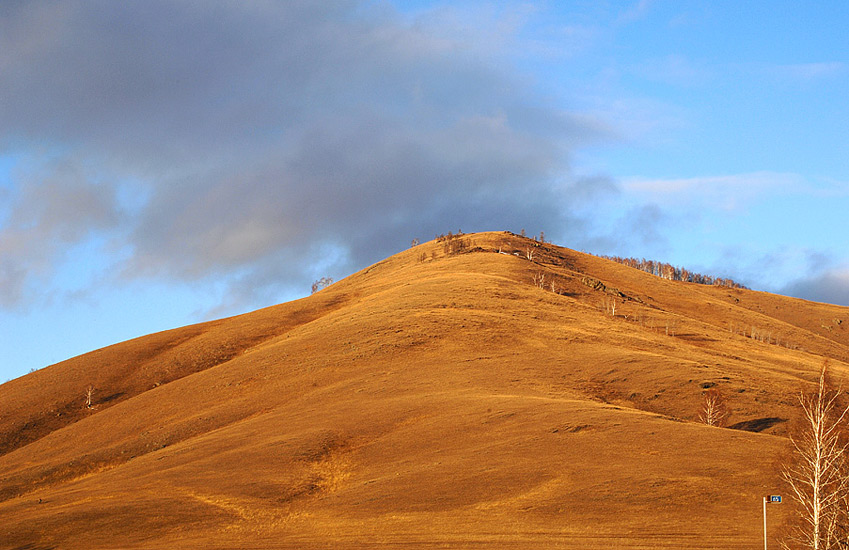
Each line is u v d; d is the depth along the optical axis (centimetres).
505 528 4959
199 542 5272
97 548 5247
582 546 4512
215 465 7106
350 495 6034
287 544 5112
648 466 5725
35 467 9150
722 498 5069
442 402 8350
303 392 9944
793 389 9656
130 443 9200
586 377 9688
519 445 6562
